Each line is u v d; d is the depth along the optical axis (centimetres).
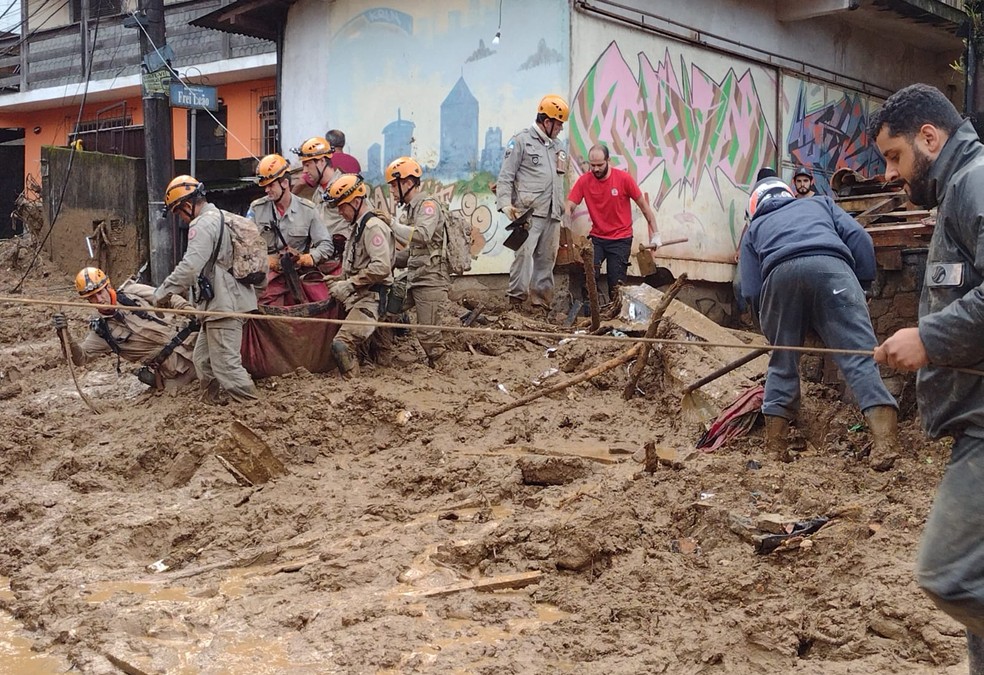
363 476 761
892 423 668
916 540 534
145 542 676
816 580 514
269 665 485
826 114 1686
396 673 470
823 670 450
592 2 1281
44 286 1686
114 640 521
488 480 716
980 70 1186
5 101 2552
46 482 819
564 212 1238
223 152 2309
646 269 1249
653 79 1369
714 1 1462
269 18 1612
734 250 1520
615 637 491
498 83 1323
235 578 610
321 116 1533
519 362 1023
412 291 1020
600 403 913
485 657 477
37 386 1098
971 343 334
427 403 895
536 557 584
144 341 972
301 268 1016
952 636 450
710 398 845
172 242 1400
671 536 591
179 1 2233
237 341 901
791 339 706
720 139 1483
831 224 704
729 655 469
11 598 607
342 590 569
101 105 2497
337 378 945
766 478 644
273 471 775
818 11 1534
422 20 1399
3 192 2675
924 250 874
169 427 865
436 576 575
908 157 368
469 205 1348
